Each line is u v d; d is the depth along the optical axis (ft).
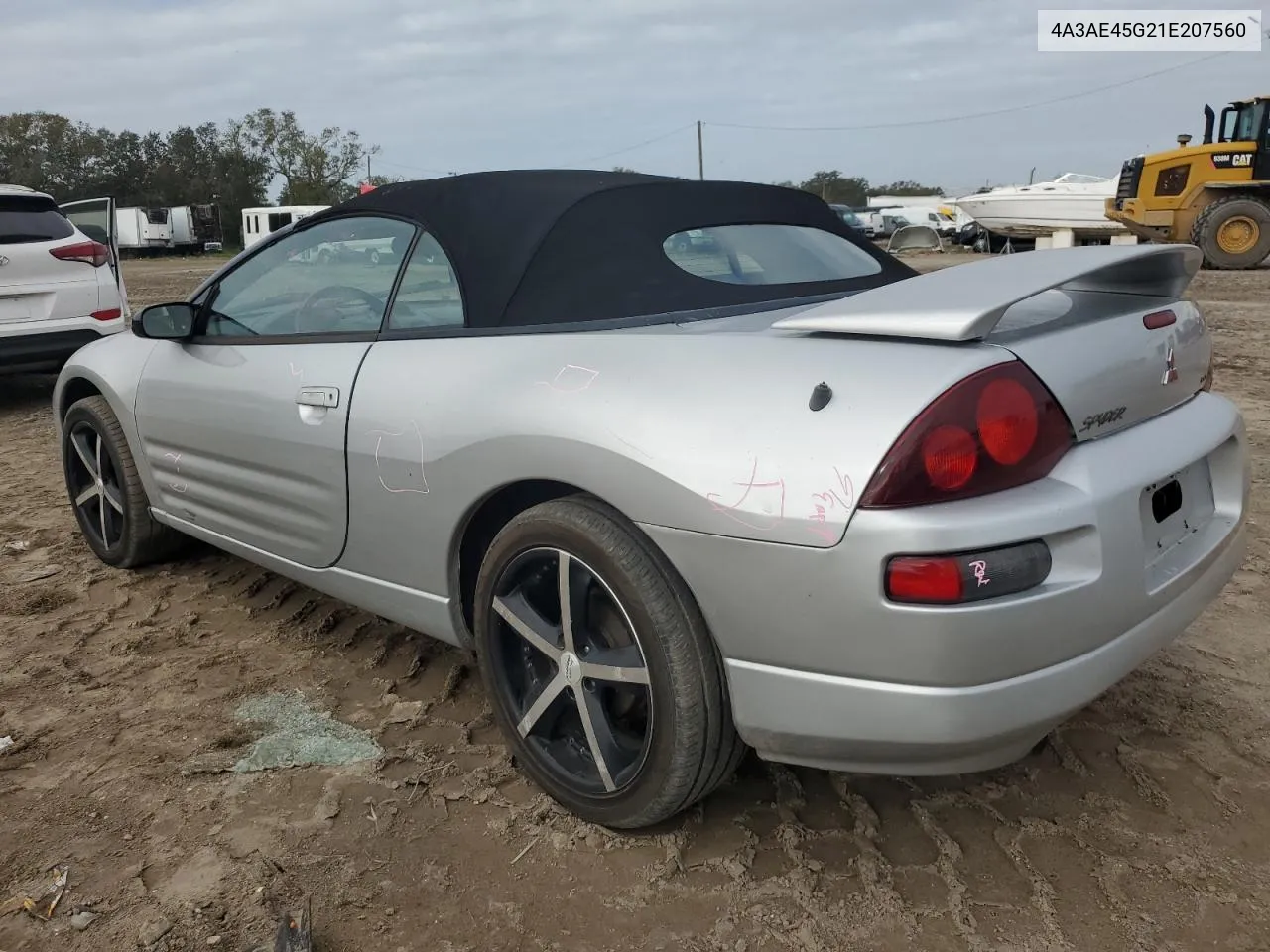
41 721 8.98
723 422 6.20
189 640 10.73
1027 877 6.75
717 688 6.56
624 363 6.89
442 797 7.77
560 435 6.84
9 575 12.73
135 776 8.08
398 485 8.10
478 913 6.51
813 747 6.19
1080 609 5.81
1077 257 6.95
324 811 7.58
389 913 6.52
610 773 7.05
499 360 7.57
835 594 5.73
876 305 6.37
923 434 5.57
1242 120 56.95
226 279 10.70
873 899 6.57
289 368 9.23
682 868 6.91
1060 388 5.98
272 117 250.98
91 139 286.87
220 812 7.61
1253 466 16.16
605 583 6.71
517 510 7.97
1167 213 57.72
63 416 13.35
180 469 10.96
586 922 6.43
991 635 5.56
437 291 8.45
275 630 10.96
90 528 13.12
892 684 5.73
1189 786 7.68
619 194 8.80
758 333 6.72
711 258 8.67
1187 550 6.98
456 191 8.82
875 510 5.60
